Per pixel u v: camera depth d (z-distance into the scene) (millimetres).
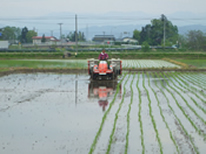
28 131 11930
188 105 16344
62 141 10859
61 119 13570
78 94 19328
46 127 12430
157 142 10805
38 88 21531
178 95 19438
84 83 24000
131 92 20188
